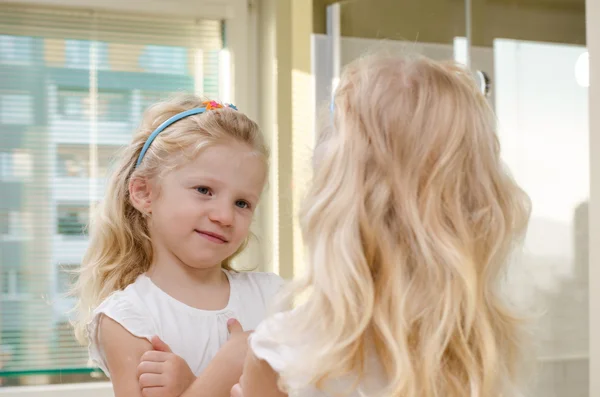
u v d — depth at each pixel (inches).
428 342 29.0
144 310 37.9
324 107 35.1
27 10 75.2
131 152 41.8
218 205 38.2
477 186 30.9
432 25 72.3
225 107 41.9
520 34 68.7
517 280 67.5
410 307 29.3
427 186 29.8
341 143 30.8
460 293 29.2
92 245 42.9
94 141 77.2
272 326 30.7
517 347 32.2
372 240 29.5
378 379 29.7
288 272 74.4
